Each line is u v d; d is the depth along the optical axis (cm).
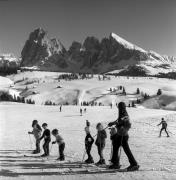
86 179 821
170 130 3247
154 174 879
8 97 18475
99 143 1143
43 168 1029
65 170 984
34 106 11400
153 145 1866
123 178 826
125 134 958
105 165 1104
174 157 1298
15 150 1670
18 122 5409
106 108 10931
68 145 1889
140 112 8625
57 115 7894
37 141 1556
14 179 837
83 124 5041
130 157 955
